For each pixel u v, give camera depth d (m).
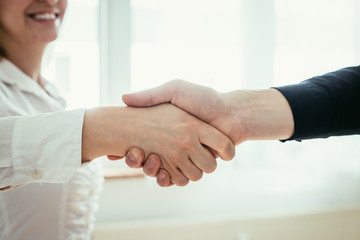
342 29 1.75
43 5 0.71
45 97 0.82
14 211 0.72
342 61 1.75
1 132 0.50
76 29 1.55
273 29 1.77
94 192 0.91
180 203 1.66
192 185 1.67
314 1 1.72
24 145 0.50
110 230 1.46
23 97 0.74
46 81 0.91
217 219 1.56
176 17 1.64
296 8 1.71
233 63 1.69
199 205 1.68
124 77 1.66
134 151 0.62
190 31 1.66
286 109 0.65
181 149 0.65
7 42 0.75
